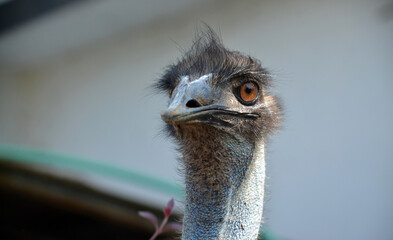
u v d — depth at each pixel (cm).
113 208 950
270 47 969
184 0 1010
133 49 1055
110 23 1073
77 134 1110
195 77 403
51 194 930
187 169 418
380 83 916
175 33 1014
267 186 489
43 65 1150
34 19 1109
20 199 933
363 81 924
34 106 1162
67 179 940
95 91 1097
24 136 1167
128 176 882
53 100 1142
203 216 411
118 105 1071
